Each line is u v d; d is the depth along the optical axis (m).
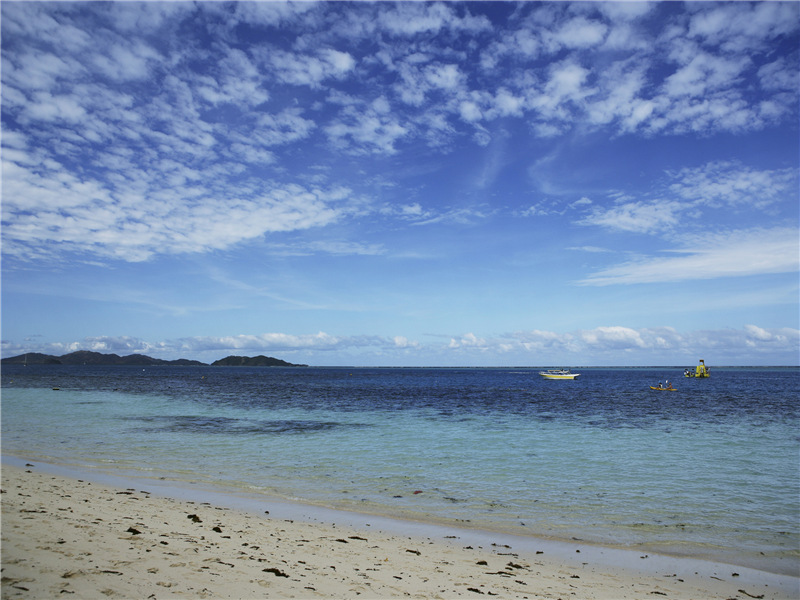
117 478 15.59
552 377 127.94
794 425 31.12
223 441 23.69
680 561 9.60
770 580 8.75
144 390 66.12
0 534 8.04
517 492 14.62
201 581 6.75
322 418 34.09
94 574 6.53
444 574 8.23
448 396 59.44
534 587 7.89
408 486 15.28
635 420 33.62
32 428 27.91
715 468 18.03
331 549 9.26
